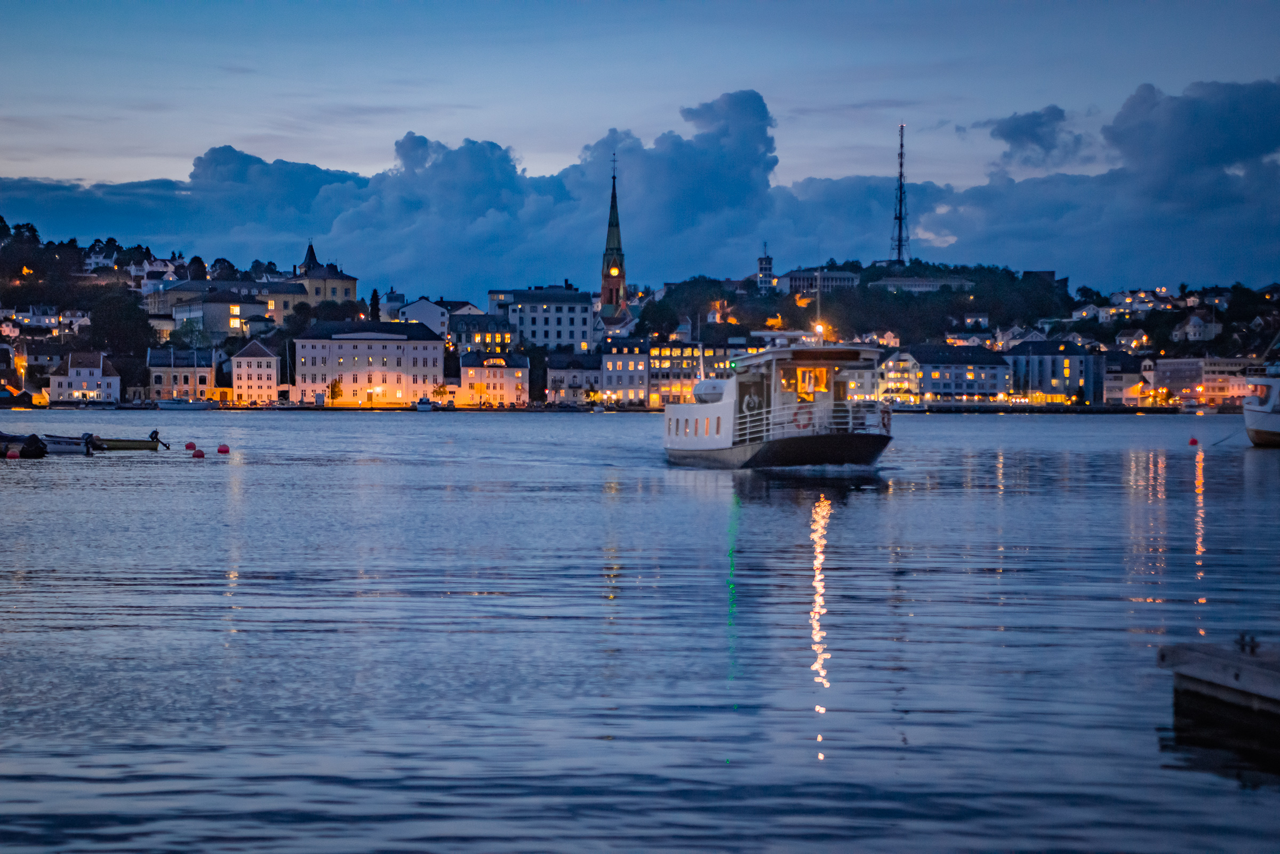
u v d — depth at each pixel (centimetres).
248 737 2211
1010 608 3475
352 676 2650
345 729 2255
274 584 3969
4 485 8644
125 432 19875
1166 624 3225
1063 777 1981
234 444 15925
